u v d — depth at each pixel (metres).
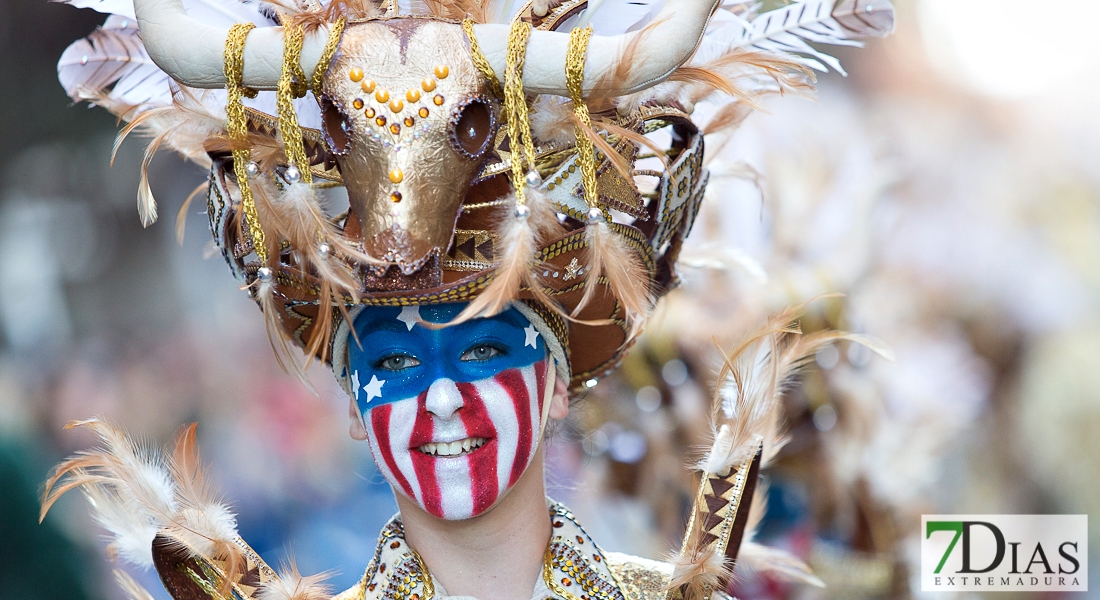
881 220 9.10
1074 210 17.38
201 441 13.70
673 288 5.56
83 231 15.18
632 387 8.35
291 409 13.57
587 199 4.34
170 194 15.41
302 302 4.71
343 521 12.73
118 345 14.78
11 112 14.69
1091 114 18.98
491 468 4.70
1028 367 15.31
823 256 8.51
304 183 4.29
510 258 4.21
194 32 4.29
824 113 9.91
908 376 9.29
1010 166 18.30
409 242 4.13
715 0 4.28
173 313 15.09
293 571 5.02
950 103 19.11
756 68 5.12
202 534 4.94
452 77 4.21
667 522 8.50
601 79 4.21
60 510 10.06
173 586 4.93
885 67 18.94
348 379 5.00
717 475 5.18
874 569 8.32
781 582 8.24
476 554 4.88
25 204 15.02
